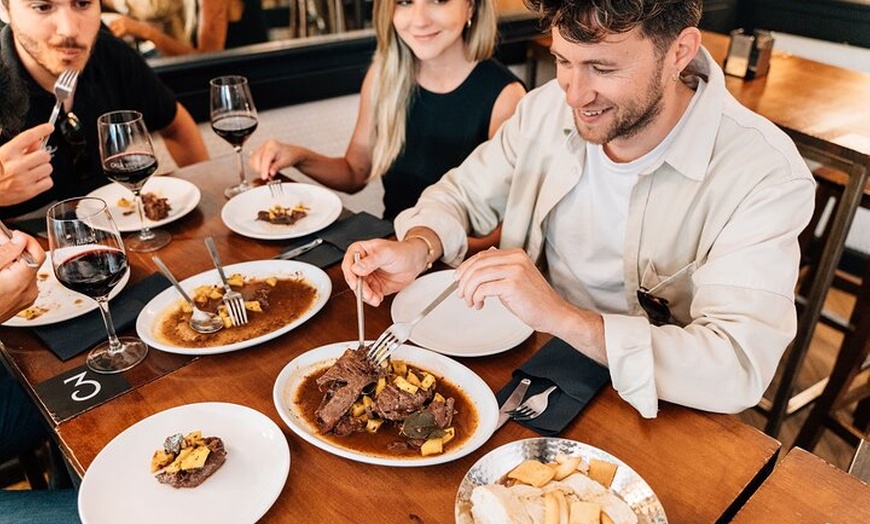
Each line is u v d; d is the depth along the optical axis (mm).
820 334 2922
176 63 2619
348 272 1297
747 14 3611
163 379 1131
